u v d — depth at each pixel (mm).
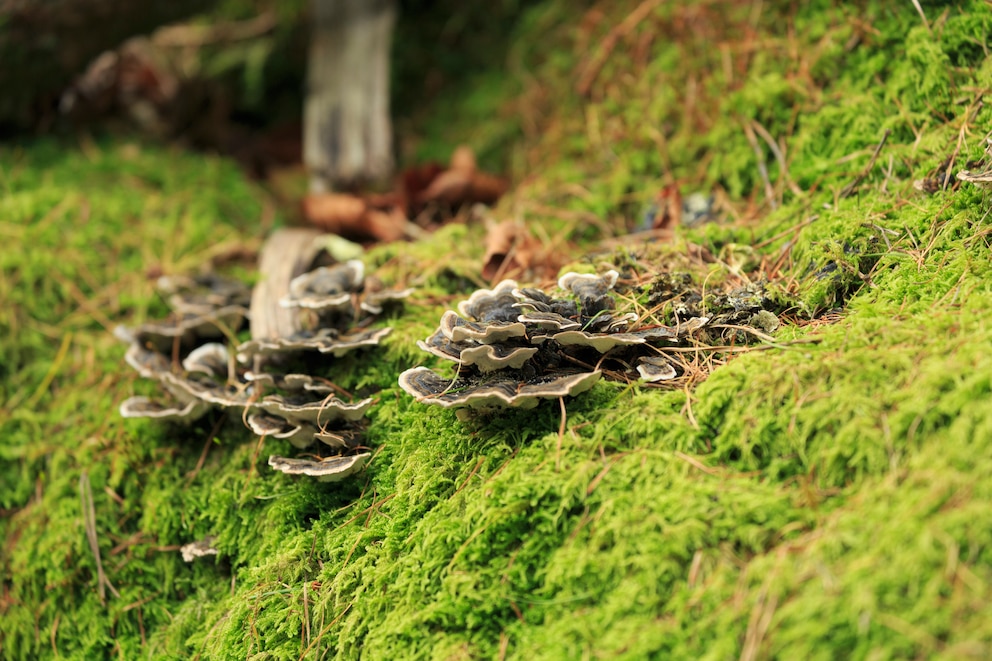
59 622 1099
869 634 959
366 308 1100
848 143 1118
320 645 1035
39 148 1245
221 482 1089
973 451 977
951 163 1072
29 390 1150
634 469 1009
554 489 1012
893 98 1114
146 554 1099
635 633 984
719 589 980
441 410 1053
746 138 1155
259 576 1058
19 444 1136
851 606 962
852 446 992
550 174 1218
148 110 1300
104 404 1133
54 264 1178
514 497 1015
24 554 1108
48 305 1170
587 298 1041
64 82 1253
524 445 1027
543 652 994
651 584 988
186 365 1098
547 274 1122
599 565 999
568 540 1008
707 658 972
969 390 984
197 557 1089
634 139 1195
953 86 1097
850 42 1137
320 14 1283
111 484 1106
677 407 1021
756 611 973
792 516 987
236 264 1195
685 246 1104
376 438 1067
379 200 1214
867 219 1073
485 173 1236
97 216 1204
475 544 1015
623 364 1043
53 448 1127
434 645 1011
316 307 1090
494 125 1268
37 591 1104
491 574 1012
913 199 1077
